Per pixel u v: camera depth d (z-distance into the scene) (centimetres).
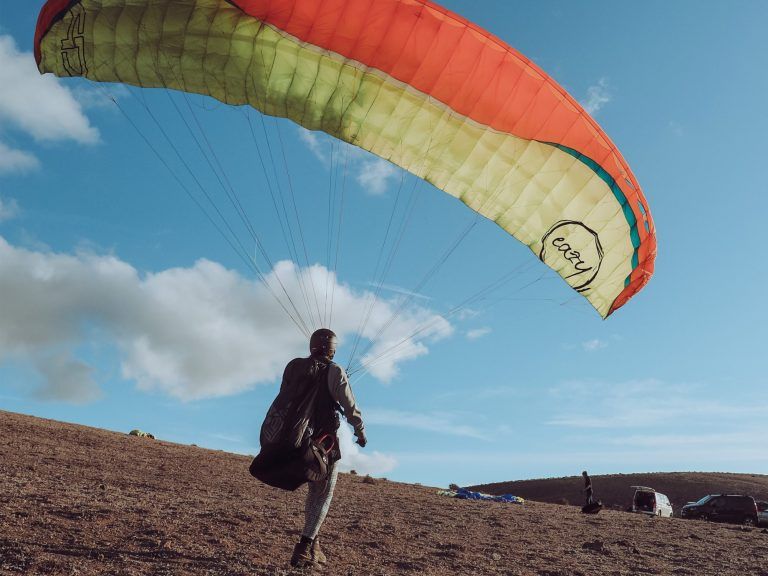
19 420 2398
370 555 817
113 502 1016
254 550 732
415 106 1043
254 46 1017
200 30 1011
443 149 1066
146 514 904
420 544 966
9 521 742
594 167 1052
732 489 6475
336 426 674
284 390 659
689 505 3494
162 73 1044
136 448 2277
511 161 1065
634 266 1087
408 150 1070
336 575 669
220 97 1055
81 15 1019
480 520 1462
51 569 562
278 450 636
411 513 1476
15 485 1080
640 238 1076
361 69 1023
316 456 645
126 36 1020
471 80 1024
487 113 1037
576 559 975
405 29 1009
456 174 1080
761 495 6228
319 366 668
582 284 1115
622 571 891
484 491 7012
